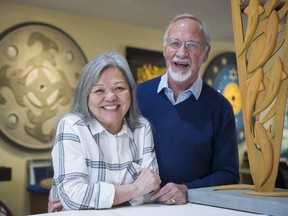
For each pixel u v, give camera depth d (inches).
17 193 154.1
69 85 165.3
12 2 151.9
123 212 49.8
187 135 70.4
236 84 226.5
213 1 147.8
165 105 73.0
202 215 48.4
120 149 56.8
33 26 155.8
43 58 158.4
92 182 53.7
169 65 70.1
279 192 52.2
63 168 52.0
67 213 48.9
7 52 149.8
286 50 51.7
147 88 76.1
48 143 160.1
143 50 186.9
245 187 57.2
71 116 54.9
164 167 69.6
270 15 52.5
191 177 69.9
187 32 67.6
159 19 174.6
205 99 73.4
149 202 57.7
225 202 52.6
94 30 173.8
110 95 53.6
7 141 151.2
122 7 156.5
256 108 53.6
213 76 217.0
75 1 149.5
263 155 52.7
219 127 73.4
